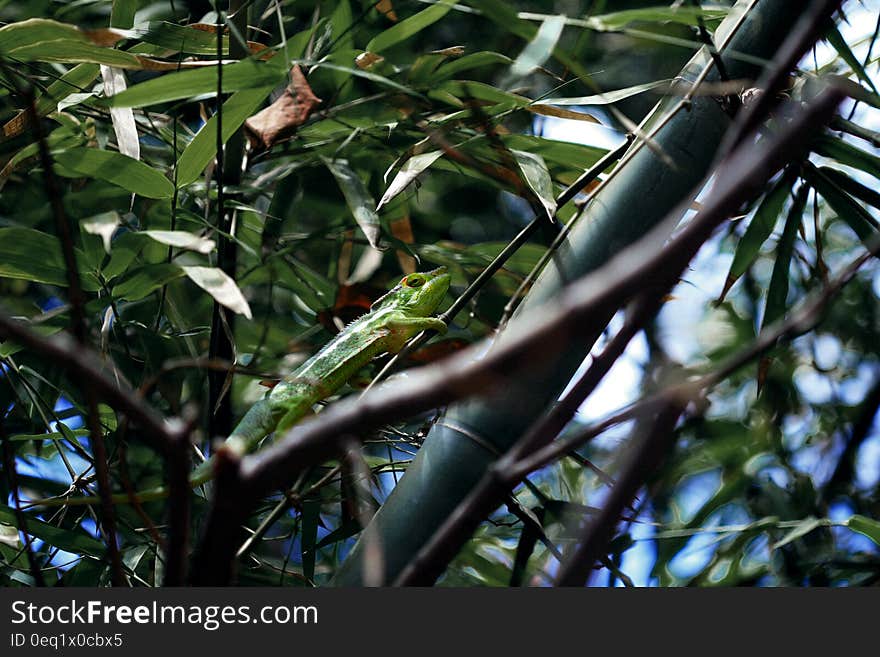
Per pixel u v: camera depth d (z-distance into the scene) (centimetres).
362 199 236
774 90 108
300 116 217
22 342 91
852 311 348
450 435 185
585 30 225
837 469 325
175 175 222
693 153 191
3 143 251
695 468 318
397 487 188
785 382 340
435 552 116
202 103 253
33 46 206
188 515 109
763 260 362
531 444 116
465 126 247
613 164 243
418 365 237
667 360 121
